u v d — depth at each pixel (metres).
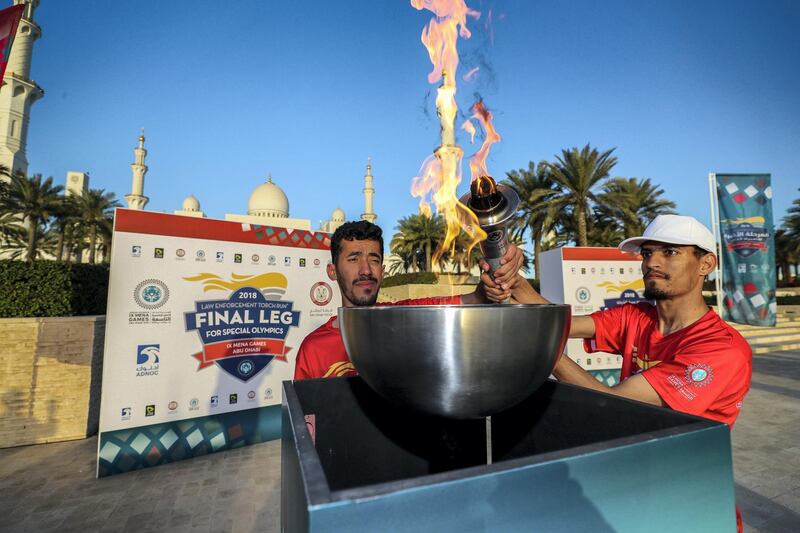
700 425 0.54
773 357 10.60
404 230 26.98
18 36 43.75
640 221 19.30
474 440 0.97
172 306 4.46
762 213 9.60
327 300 5.48
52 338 5.14
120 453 4.11
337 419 0.89
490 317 0.54
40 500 3.55
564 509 0.43
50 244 30.67
